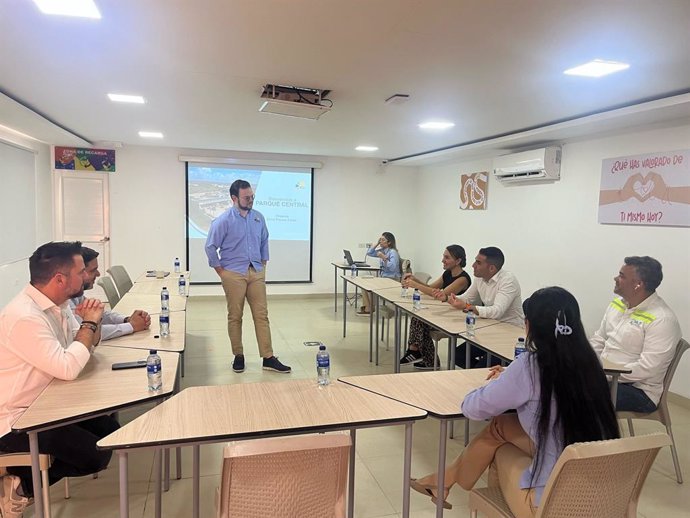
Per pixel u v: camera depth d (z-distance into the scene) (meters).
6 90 3.42
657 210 3.79
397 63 2.67
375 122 4.43
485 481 2.58
